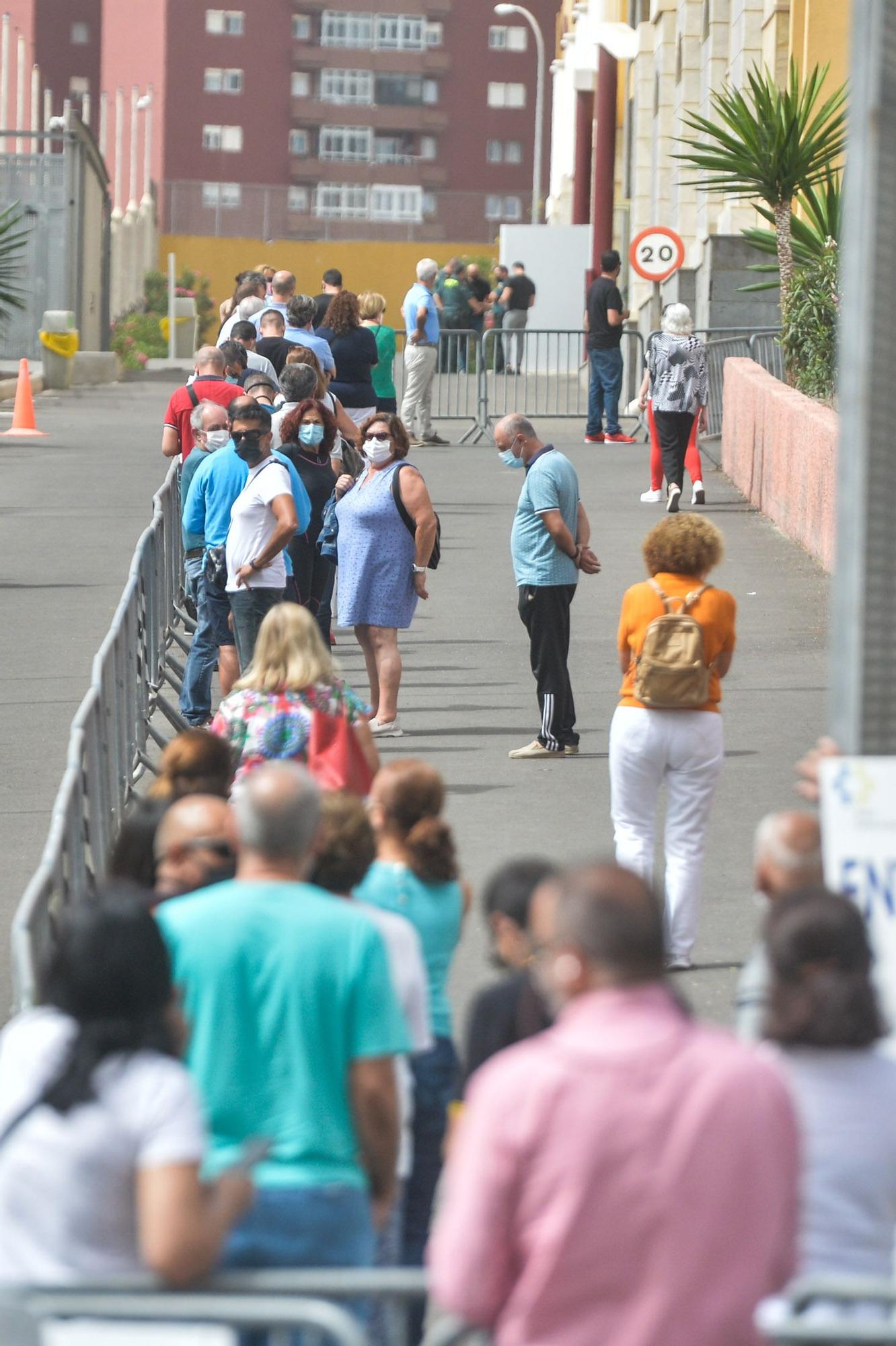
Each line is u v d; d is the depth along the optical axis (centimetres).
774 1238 1247
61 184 15350
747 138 8175
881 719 1689
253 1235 1599
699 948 3047
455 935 2133
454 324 15950
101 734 3166
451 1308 1237
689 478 8256
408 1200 2070
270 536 4144
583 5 18362
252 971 1636
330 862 1884
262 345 6088
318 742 2747
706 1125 1227
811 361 7975
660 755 2930
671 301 10962
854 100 1623
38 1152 1386
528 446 4156
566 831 3647
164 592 4916
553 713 4197
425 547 4369
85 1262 1382
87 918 1438
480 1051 1920
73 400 13488
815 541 6391
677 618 2909
